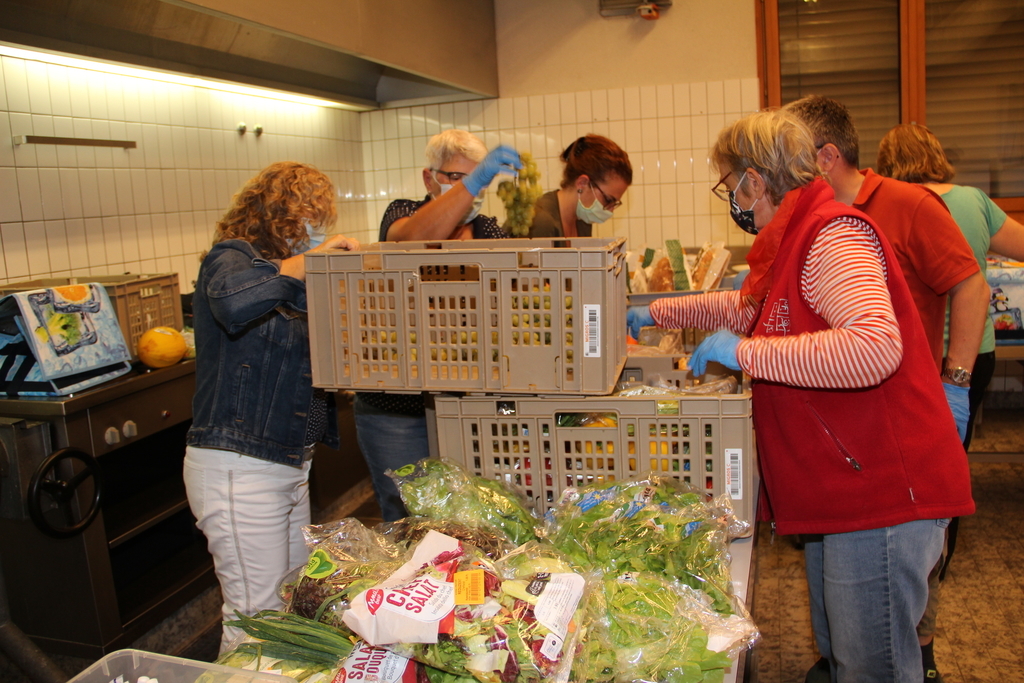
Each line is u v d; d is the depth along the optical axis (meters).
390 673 0.86
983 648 2.23
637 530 1.11
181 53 2.59
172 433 2.80
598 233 4.25
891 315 1.13
